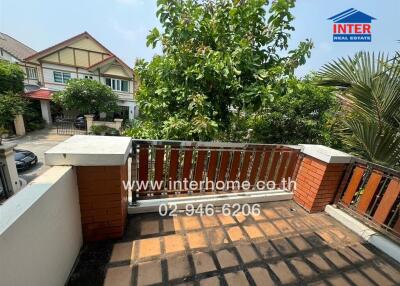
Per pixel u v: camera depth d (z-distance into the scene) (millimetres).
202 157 2211
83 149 1449
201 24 2793
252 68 2717
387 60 2510
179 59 2791
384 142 2340
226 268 1541
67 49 16359
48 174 1211
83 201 1520
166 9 2709
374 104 2510
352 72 2857
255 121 4117
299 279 1521
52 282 1113
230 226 2029
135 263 1500
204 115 2650
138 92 3389
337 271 1636
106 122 15125
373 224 2072
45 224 1011
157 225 1927
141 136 3049
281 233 2018
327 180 2316
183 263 1545
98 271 1410
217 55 2537
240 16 2719
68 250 1334
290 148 2531
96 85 15047
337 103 3633
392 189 1931
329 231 2123
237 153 2338
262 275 1516
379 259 1802
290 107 4055
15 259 763
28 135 13250
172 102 3061
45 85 16297
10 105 11727
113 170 1510
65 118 17109
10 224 730
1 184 3406
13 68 13125
